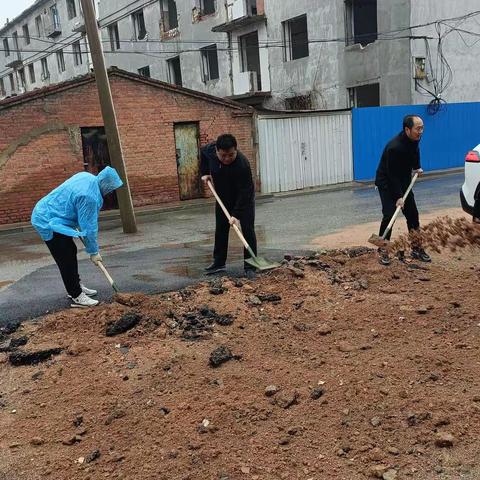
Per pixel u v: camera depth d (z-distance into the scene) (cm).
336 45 2161
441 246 652
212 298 505
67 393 370
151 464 289
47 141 1384
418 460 279
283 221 1096
